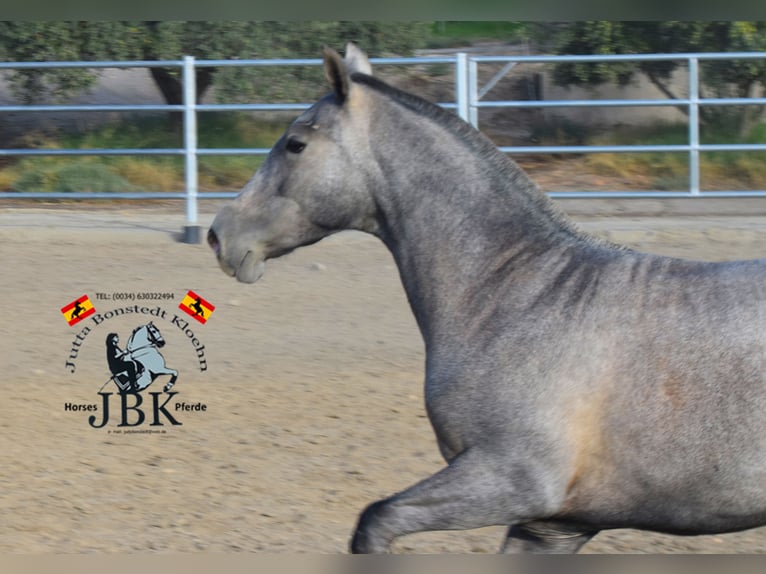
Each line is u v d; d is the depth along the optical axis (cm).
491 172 583
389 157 584
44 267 1486
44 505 784
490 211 579
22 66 1741
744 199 1939
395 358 1146
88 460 876
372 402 1012
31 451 891
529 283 561
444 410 551
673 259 555
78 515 768
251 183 601
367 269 1491
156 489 819
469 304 570
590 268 556
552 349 536
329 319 1278
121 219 1780
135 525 751
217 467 862
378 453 888
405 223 586
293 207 589
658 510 529
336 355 1153
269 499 799
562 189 1997
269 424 956
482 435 539
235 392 1040
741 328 513
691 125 1711
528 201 581
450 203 580
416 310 591
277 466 862
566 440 525
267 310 1311
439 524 537
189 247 1605
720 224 1683
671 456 513
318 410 991
